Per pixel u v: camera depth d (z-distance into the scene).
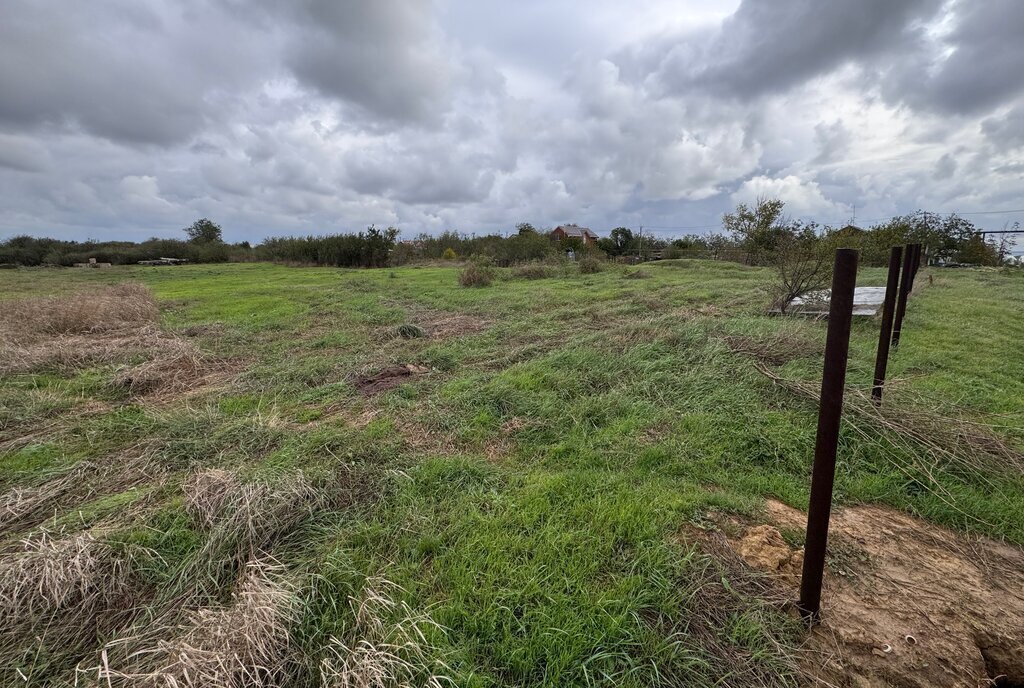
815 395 3.96
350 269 24.53
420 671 1.67
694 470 3.12
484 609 1.96
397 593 2.05
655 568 2.18
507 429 3.82
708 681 1.71
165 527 2.53
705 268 19.45
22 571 2.08
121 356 6.06
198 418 4.06
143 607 2.04
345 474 3.07
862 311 7.42
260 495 2.57
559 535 2.41
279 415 4.34
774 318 7.40
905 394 4.05
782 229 19.91
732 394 4.27
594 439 3.58
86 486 3.06
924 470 3.04
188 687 1.50
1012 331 6.57
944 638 1.93
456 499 2.80
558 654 1.77
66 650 1.86
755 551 2.33
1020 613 2.06
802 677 1.74
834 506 2.79
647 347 5.55
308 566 2.21
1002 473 3.06
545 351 5.94
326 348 6.77
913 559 2.36
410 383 4.98
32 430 4.05
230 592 2.11
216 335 7.47
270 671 1.63
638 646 1.82
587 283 13.79
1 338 6.38
